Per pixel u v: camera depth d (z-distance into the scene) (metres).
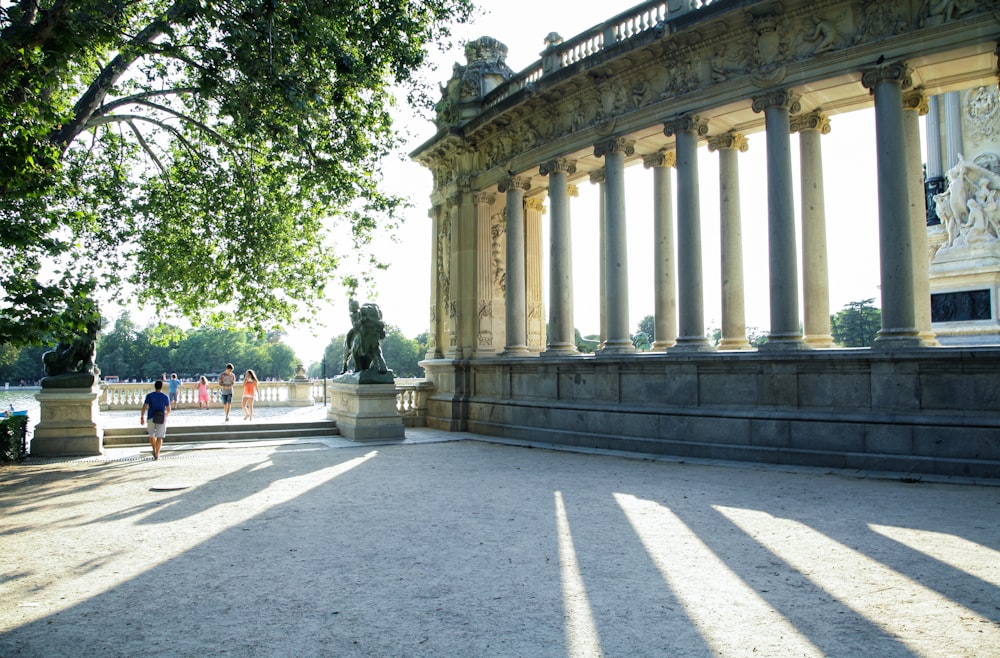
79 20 14.45
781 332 18.81
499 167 29.16
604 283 28.48
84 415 22.39
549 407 25.20
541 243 32.31
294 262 26.09
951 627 6.52
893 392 16.52
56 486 16.05
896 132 17.08
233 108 18.73
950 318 23.67
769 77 19.27
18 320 13.23
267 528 11.38
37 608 7.52
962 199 23.77
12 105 12.93
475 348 30.45
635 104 22.94
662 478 16.09
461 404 30.06
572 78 24.06
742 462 18.41
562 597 7.66
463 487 15.20
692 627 6.68
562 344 25.69
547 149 26.36
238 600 7.74
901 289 16.77
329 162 20.64
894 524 10.76
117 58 18.44
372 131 22.44
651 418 21.33
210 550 9.97
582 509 12.53
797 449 17.78
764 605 7.27
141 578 8.62
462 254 31.06
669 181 25.12
